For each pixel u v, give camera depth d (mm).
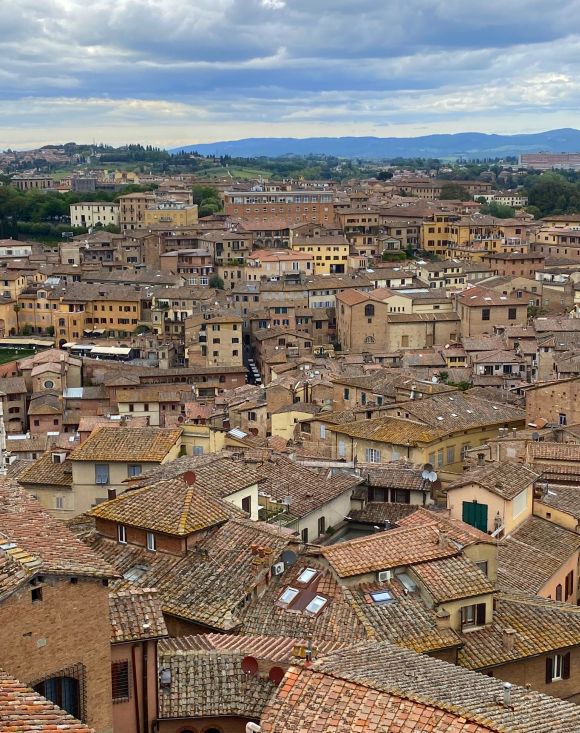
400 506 87812
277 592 60281
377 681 38969
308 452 117062
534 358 197625
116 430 107000
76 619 40344
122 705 45031
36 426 191625
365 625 55469
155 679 46156
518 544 74875
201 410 166875
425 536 63000
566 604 63750
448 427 116188
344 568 59188
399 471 93250
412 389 150750
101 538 67438
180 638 53875
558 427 118688
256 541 63500
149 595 47938
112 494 83875
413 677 40719
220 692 47500
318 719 37250
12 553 40000
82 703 40625
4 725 32031
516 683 56719
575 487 86250
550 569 71688
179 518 64562
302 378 174875
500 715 36688
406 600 58000
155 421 183375
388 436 111562
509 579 68562
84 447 103375
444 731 35312
